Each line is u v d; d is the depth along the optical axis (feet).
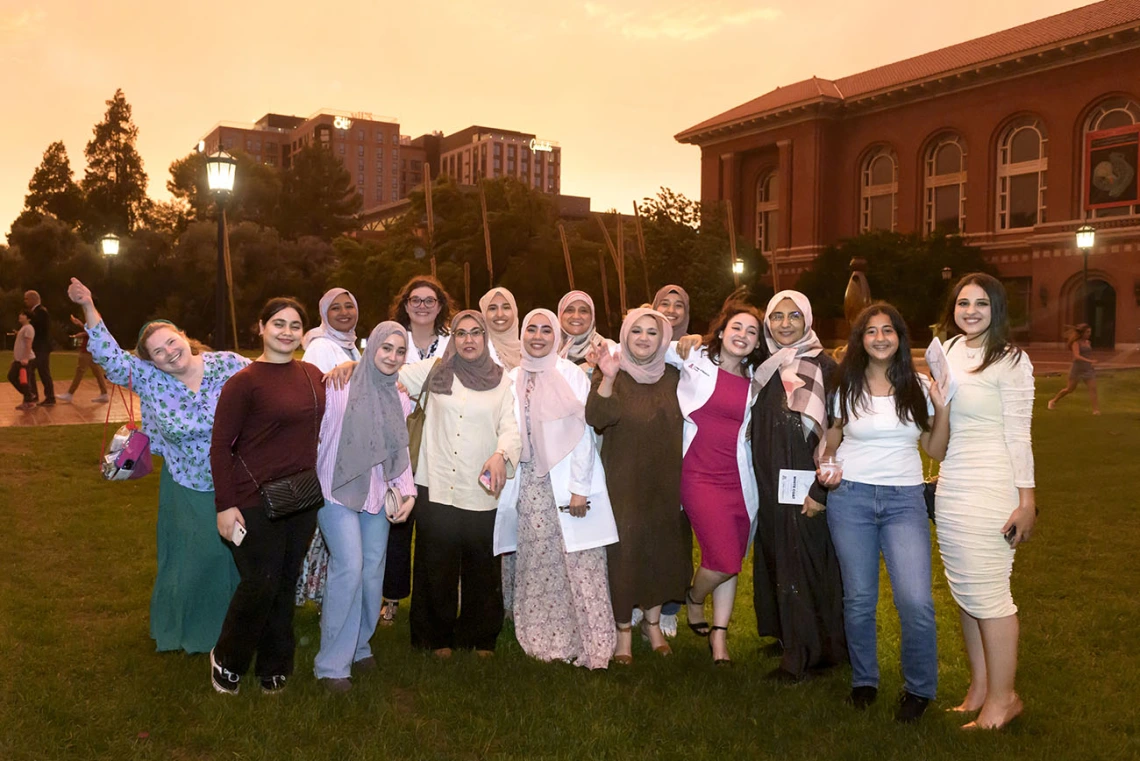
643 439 15.10
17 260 172.14
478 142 494.18
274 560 13.07
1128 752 11.75
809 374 14.06
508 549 15.58
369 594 14.51
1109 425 44.62
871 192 152.56
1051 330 127.85
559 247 98.84
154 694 13.21
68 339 169.07
